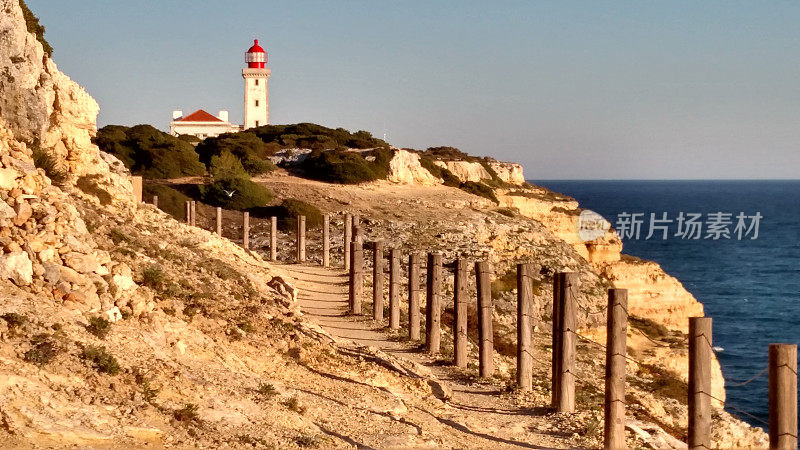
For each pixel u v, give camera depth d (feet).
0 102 83.46
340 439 51.44
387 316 118.52
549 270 181.78
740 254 485.15
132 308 56.70
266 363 66.59
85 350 46.32
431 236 195.62
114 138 261.03
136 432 41.42
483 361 86.63
